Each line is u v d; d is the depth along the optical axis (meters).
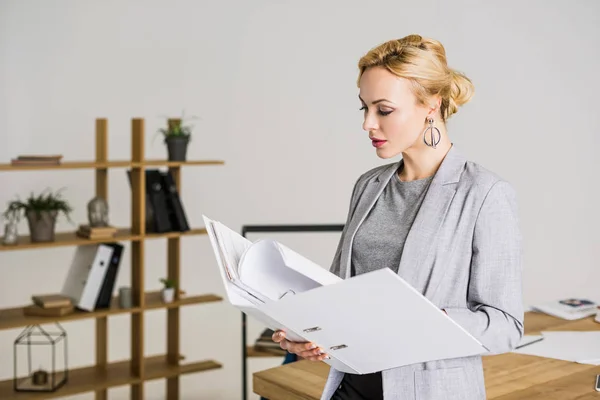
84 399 4.90
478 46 5.77
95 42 5.43
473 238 1.71
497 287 1.68
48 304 3.91
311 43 5.82
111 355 5.50
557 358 2.43
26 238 4.01
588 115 5.81
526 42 5.75
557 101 5.79
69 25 5.34
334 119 5.88
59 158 3.85
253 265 1.66
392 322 1.50
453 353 1.56
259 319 1.73
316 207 5.93
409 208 1.84
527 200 5.84
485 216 1.70
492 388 2.14
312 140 5.88
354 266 1.92
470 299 1.73
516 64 5.77
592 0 5.75
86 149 5.46
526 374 2.27
